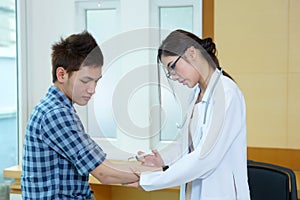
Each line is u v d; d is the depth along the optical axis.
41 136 1.20
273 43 2.22
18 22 2.72
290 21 2.19
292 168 2.25
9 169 2.39
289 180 1.70
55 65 1.20
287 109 2.23
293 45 2.20
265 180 1.74
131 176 1.25
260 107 2.27
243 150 1.41
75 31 2.67
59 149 1.20
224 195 1.39
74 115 1.18
